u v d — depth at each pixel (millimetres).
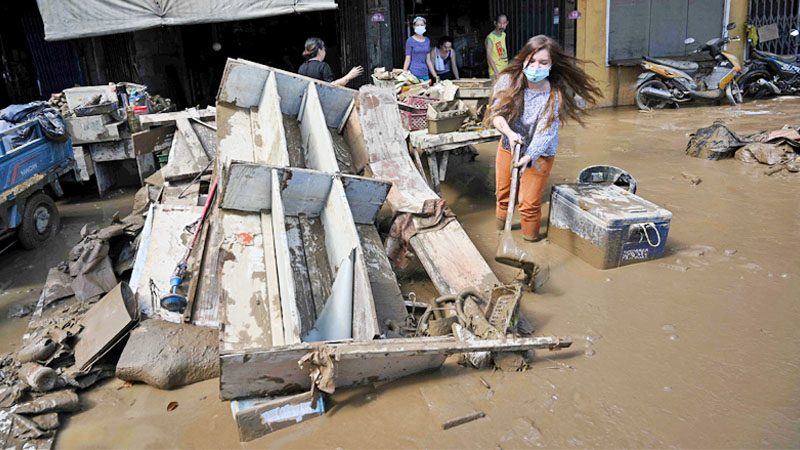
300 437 2908
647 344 3512
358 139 5410
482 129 5777
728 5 11812
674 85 10836
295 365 2947
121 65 12086
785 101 11148
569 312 3906
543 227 5449
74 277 4484
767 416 2871
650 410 2961
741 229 5090
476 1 13875
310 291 3779
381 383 3250
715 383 3133
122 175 8086
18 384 3326
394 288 3943
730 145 7242
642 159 7480
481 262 4137
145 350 3445
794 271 4270
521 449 2756
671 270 4402
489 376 3291
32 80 12953
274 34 14188
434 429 2902
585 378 3232
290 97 5684
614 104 11789
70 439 3020
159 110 8312
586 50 11375
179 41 13180
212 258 4008
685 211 5578
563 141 8742
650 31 11625
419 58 8977
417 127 5910
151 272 4164
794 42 12383
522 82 4605
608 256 4422
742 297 3965
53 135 6285
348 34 12500
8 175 5484
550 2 11516
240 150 5293
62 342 3600
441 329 3562
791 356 3314
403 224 4457
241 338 3299
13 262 5629
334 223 3980
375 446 2816
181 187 5883
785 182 6258
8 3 12234
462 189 6664
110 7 8555
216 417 3123
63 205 7387
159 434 3012
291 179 4020
